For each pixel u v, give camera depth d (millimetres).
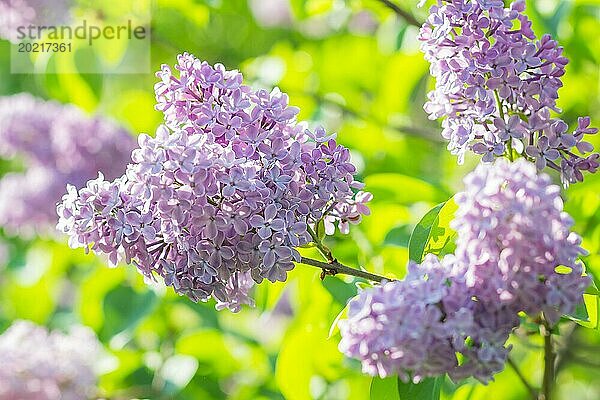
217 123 1124
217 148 1112
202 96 1135
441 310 1064
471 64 1127
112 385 1491
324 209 1149
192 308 1523
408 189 1382
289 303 1543
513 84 1126
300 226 1115
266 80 1565
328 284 1324
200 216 1100
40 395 1421
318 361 1392
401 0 1469
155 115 1758
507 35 1128
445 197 1382
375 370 1066
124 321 1492
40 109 1684
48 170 1684
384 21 1539
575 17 1430
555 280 1058
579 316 1149
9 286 1942
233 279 1135
